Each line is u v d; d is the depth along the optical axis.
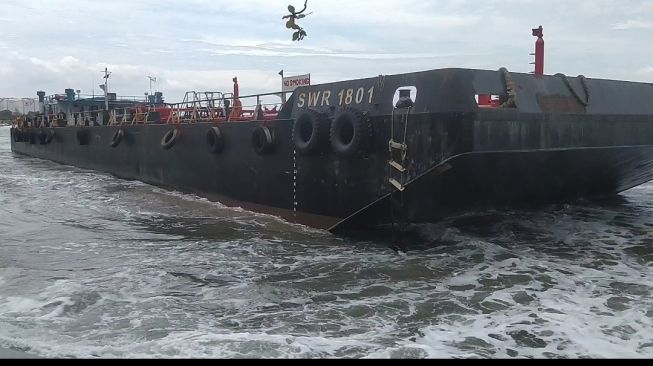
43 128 27.27
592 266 7.35
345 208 9.21
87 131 22.05
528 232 9.38
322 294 6.30
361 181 8.87
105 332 5.05
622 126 9.13
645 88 9.74
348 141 8.88
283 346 4.61
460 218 9.62
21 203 13.56
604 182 11.62
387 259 7.82
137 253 8.26
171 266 7.50
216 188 13.03
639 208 11.77
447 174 7.95
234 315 5.61
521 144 7.82
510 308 5.77
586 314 5.55
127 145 18.38
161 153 15.87
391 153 8.26
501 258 7.76
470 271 7.18
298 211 10.33
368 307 5.84
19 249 8.52
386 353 4.51
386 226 9.23
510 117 7.69
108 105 26.14
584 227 9.72
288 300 6.11
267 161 11.01
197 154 13.79
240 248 8.56
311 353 4.50
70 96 28.67
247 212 11.73
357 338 4.94
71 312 5.61
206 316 5.56
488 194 9.23
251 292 6.36
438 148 7.61
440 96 7.54
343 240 9.15
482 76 7.62
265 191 11.19
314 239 9.21
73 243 8.96
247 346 4.60
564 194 11.20
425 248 8.46
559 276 6.89
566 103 8.48
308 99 9.98
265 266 7.51
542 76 8.30
